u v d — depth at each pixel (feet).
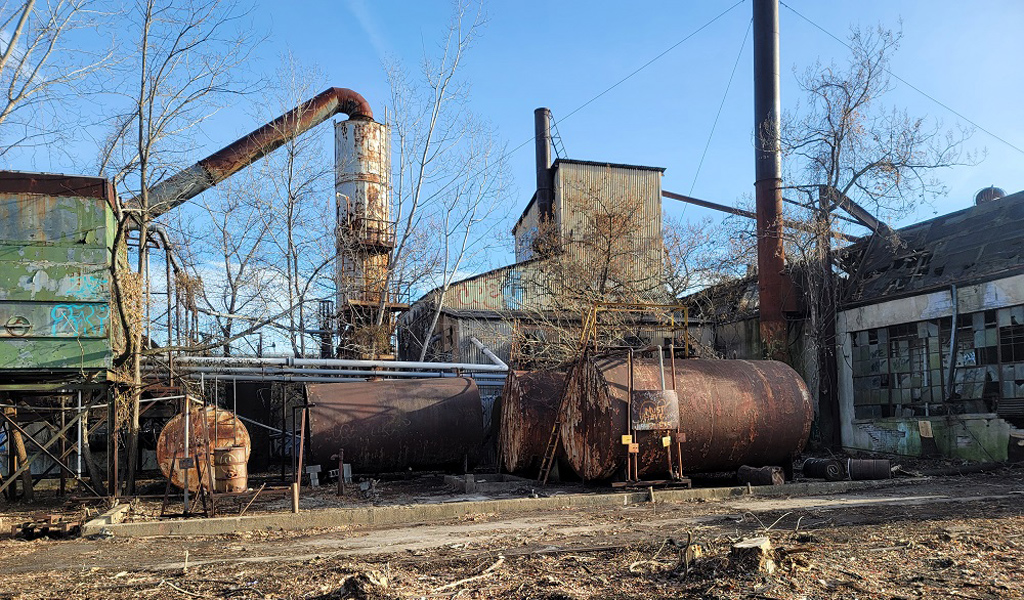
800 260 81.00
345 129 93.09
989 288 62.28
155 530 37.17
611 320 90.07
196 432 52.01
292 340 92.07
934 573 22.15
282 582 23.81
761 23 87.35
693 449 50.06
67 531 36.45
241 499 48.62
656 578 22.50
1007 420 59.62
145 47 54.13
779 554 22.88
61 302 44.80
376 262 91.20
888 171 77.46
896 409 71.10
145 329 54.95
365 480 58.65
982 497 42.09
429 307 105.19
